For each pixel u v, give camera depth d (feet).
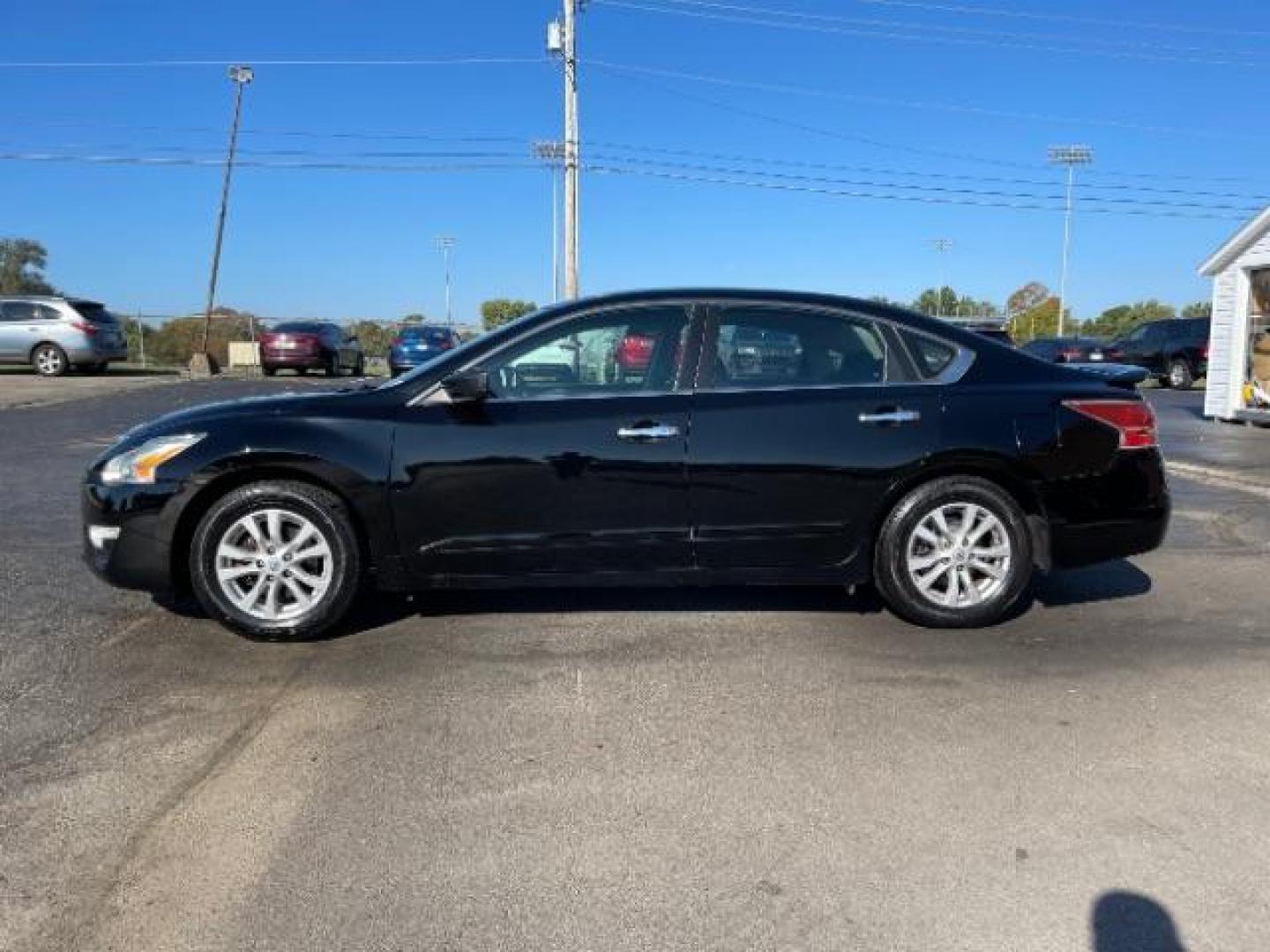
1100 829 10.13
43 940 8.35
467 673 14.25
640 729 12.44
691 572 15.85
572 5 105.70
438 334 83.92
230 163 107.65
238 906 8.84
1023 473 15.99
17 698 13.29
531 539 15.51
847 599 17.83
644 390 15.76
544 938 8.45
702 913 8.78
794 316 16.17
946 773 11.32
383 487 15.25
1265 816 10.41
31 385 66.18
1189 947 8.35
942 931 8.55
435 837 9.97
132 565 15.34
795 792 10.90
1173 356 85.10
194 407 16.67
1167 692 13.66
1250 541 22.88
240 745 11.96
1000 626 16.46
